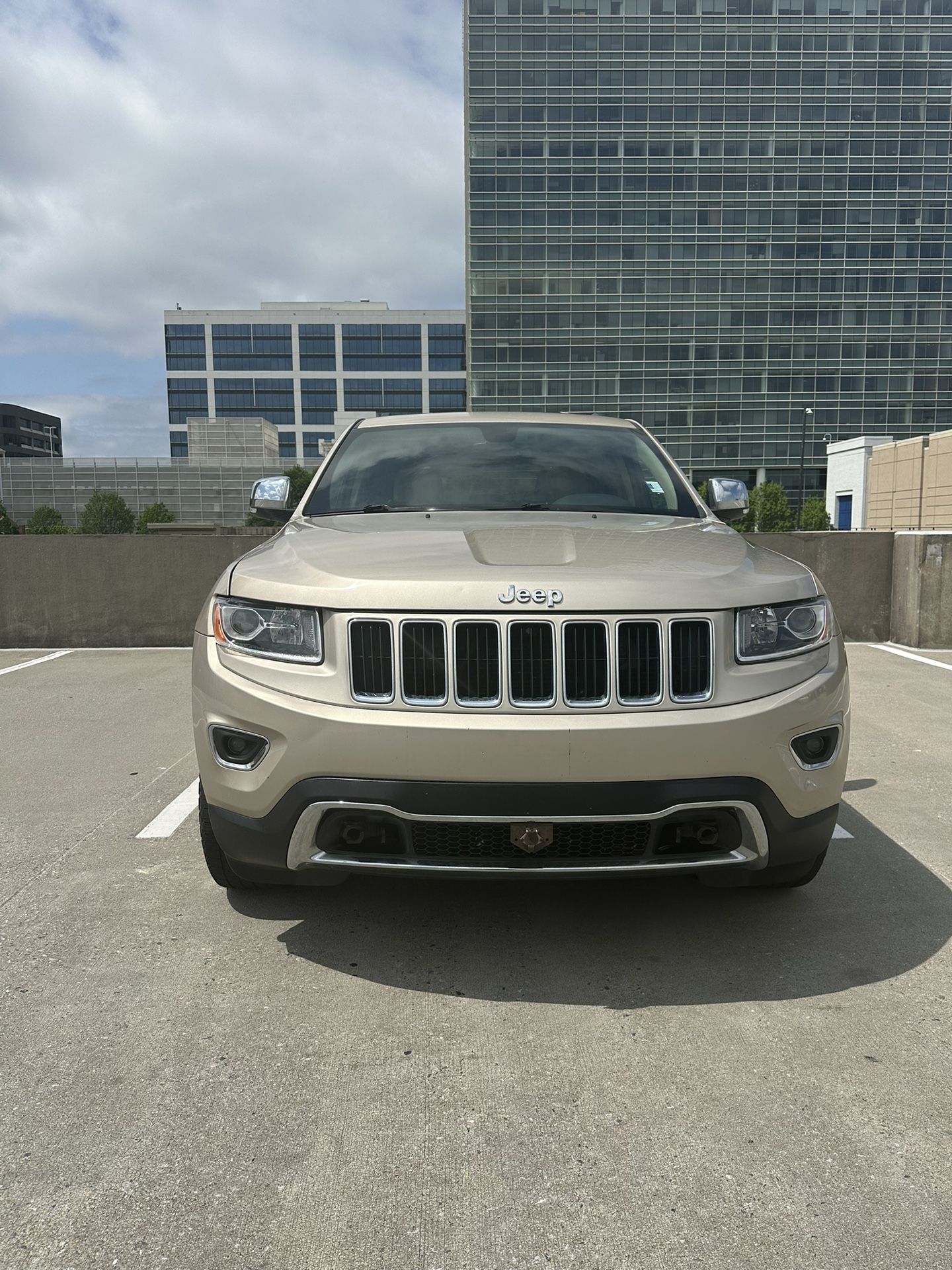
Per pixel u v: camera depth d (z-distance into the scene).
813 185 85.81
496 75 84.75
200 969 2.53
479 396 87.31
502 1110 1.91
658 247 86.06
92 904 2.96
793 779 2.32
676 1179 1.70
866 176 85.81
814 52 84.75
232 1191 1.67
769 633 2.36
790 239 86.19
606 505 3.38
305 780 2.25
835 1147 1.79
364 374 131.25
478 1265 1.50
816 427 87.31
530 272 86.12
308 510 3.41
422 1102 1.94
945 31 84.69
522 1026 2.24
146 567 9.16
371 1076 2.04
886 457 53.97
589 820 2.18
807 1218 1.60
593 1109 1.92
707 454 87.81
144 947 2.66
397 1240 1.55
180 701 6.36
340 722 2.21
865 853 3.44
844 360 86.88
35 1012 2.30
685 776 2.20
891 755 4.86
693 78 84.88
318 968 2.54
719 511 3.75
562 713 2.21
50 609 9.13
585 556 2.46
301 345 130.62
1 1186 1.68
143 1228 1.57
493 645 2.22
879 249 86.31
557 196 85.62
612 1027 2.24
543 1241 1.55
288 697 2.28
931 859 3.38
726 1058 2.10
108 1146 1.79
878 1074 2.04
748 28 84.44
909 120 85.38
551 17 84.12
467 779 2.17
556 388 87.19
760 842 2.31
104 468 79.56
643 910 2.92
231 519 80.12
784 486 87.88
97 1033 2.21
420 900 3.00
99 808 3.96
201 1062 2.09
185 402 131.00
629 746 2.17
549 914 2.89
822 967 2.54
